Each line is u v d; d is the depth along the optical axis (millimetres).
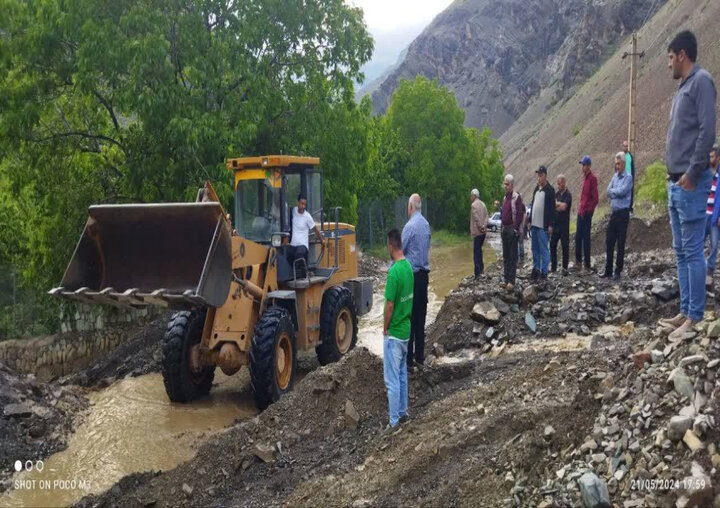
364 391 7535
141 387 9742
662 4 139875
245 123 15500
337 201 18641
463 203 40969
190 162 15523
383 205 34500
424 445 5922
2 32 15492
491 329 9781
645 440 4562
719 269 10023
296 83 17578
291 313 9422
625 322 9320
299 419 7152
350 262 11711
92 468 6871
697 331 5211
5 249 18031
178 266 7703
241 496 6051
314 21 17406
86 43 14359
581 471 4578
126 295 7258
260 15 16328
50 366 14945
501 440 5555
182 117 14789
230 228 7746
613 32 144500
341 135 18516
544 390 6188
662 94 69812
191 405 8875
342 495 5566
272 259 9180
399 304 6648
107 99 16422
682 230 5332
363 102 20219
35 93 15438
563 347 8609
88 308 15656
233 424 8094
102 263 7902
